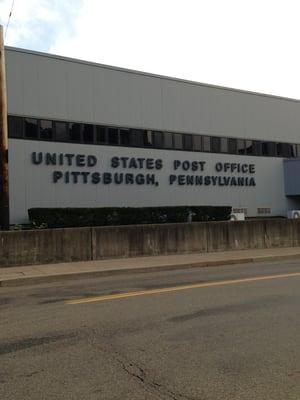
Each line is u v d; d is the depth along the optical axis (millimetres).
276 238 21062
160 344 6629
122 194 28578
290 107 38125
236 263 16812
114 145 28516
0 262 15219
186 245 18609
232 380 5238
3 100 15969
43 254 15859
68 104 26969
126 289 11375
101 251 16875
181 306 9094
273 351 6227
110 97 28594
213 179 32875
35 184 25562
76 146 27031
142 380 5285
